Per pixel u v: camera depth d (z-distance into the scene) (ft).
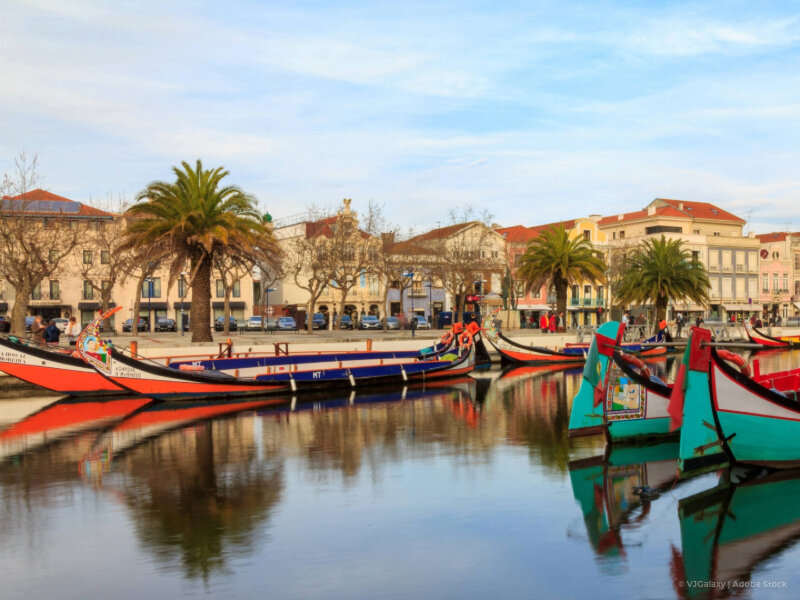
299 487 45.68
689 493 43.47
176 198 125.49
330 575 31.45
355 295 281.54
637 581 30.73
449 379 113.50
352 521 38.75
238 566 32.55
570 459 53.06
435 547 34.73
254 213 135.74
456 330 116.47
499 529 37.32
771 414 47.11
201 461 53.26
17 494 44.62
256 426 68.69
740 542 35.24
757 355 176.96
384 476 48.39
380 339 147.13
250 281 267.39
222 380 87.66
